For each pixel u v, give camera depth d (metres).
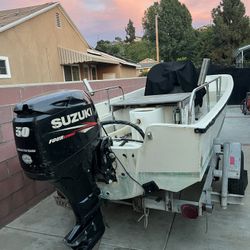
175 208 2.26
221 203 2.50
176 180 2.04
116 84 5.98
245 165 4.02
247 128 6.48
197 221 2.71
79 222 1.93
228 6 36.53
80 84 4.44
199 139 1.88
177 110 2.94
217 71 10.69
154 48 46.41
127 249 2.37
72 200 1.87
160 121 2.92
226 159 2.51
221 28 36.00
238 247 2.30
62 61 13.42
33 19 11.70
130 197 2.24
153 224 2.71
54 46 13.12
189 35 44.31
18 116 1.76
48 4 13.16
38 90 3.46
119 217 2.87
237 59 19.64
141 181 2.14
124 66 18.08
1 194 2.84
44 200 3.38
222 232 2.52
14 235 2.70
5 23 10.77
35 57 11.81
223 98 3.62
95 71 16.75
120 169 2.17
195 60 38.66
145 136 2.01
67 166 1.77
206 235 2.49
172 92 3.84
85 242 1.89
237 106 10.30
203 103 4.13
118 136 3.05
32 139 1.67
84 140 1.87
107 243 2.46
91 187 1.96
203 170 2.08
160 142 1.98
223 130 6.39
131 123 2.57
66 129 1.76
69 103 1.81
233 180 2.60
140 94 4.86
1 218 2.84
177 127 1.91
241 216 2.76
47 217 3.00
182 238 2.47
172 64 3.95
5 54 10.26
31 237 2.65
